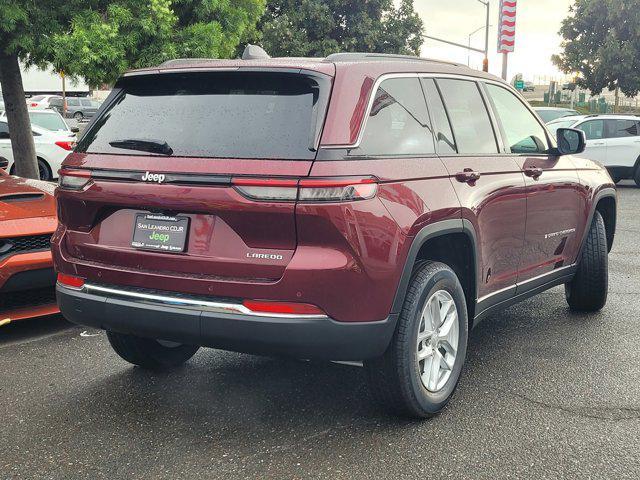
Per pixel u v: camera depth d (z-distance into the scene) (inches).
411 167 135.0
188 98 135.7
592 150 653.9
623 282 269.0
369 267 122.4
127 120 139.7
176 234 128.6
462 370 158.2
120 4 408.5
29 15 392.5
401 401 136.6
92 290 137.3
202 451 129.6
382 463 124.6
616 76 1304.1
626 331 205.3
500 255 166.4
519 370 172.2
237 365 176.2
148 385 162.6
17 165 470.9
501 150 171.6
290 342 121.1
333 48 1268.5
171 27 429.4
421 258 147.9
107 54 397.1
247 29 584.4
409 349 133.5
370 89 131.8
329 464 124.3
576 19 1320.1
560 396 155.5
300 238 119.6
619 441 133.2
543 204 183.3
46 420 143.4
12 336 201.3
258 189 119.6
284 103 126.8
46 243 198.5
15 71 459.8
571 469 122.1
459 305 148.6
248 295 122.0
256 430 138.5
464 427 139.4
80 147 143.2
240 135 125.9
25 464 124.9
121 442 133.5
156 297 129.2
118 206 135.3
